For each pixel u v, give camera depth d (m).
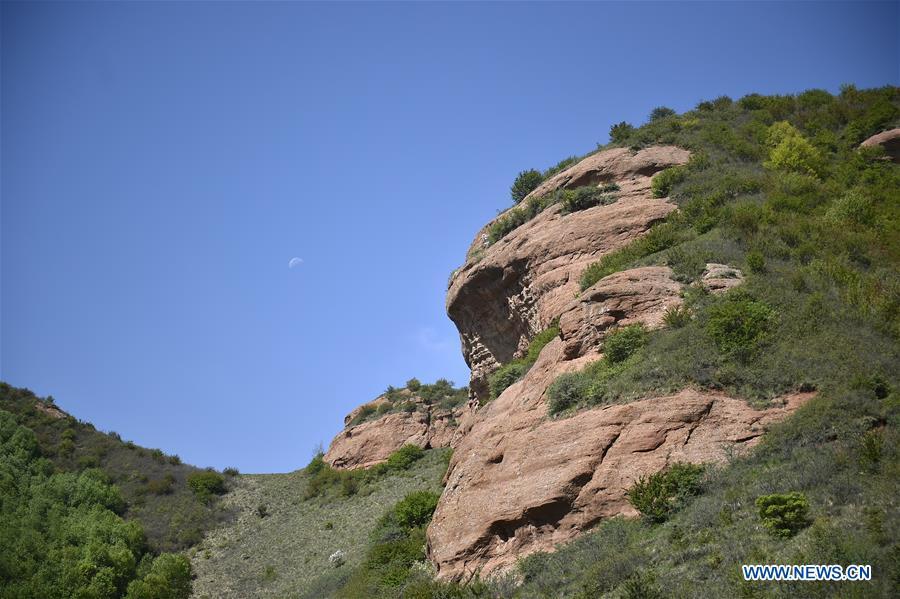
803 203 38.72
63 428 73.50
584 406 26.50
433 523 28.14
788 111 55.50
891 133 46.66
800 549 16.28
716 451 22.83
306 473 71.75
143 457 71.62
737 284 29.94
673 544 19.16
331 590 34.94
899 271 31.75
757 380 24.39
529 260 41.94
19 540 45.09
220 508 61.84
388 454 69.75
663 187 42.19
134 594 42.84
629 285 30.62
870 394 22.06
